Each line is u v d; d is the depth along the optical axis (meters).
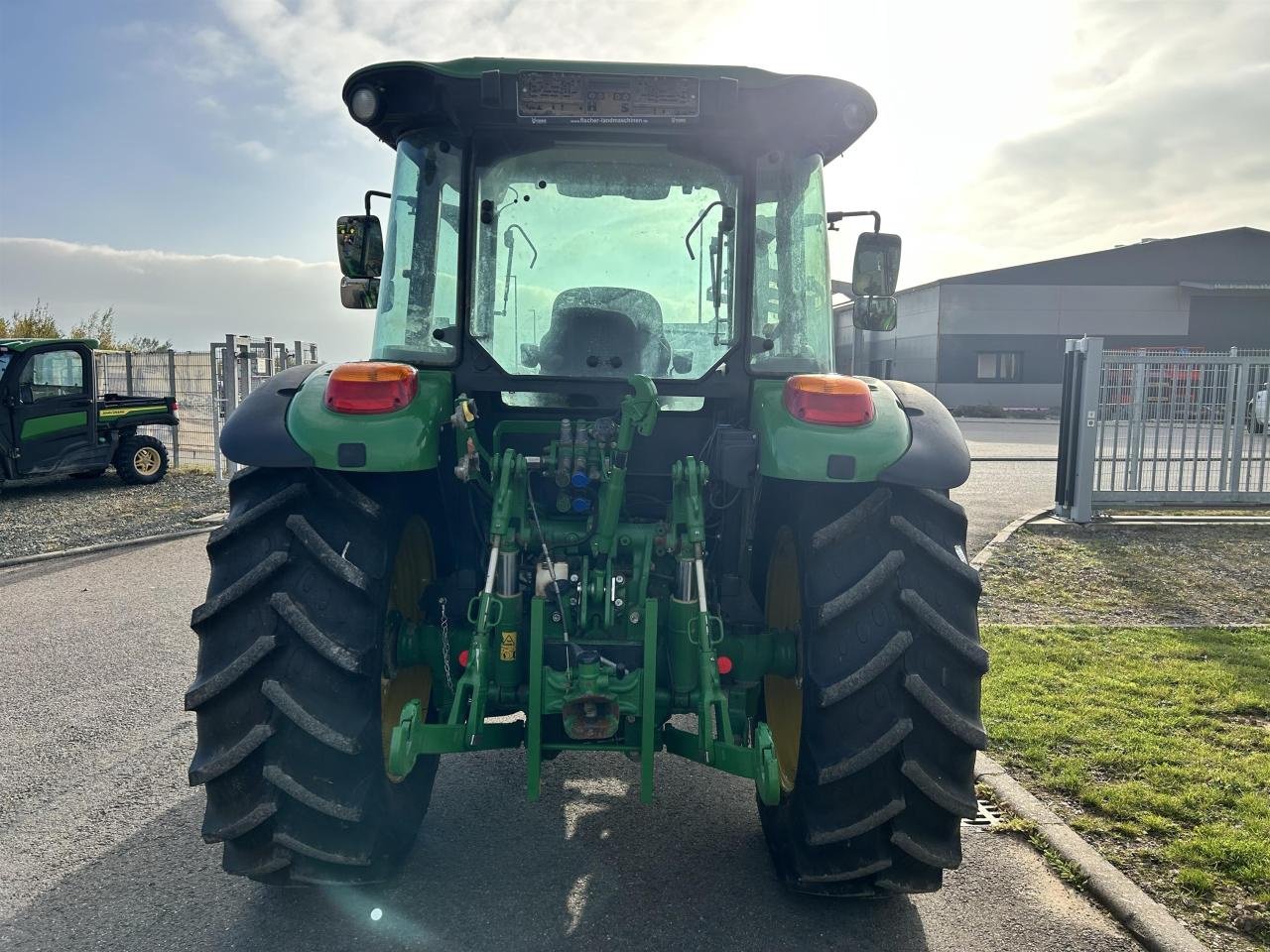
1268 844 3.10
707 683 2.53
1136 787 3.54
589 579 2.69
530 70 2.77
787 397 2.60
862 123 2.85
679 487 2.71
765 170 2.96
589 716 2.48
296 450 2.46
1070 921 2.76
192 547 8.99
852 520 2.50
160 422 13.37
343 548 2.46
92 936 2.61
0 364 11.70
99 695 4.73
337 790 2.35
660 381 2.96
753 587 3.51
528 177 2.97
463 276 2.94
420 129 2.94
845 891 2.59
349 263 3.52
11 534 9.54
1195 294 33.25
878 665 2.36
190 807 3.46
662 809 3.47
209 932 2.63
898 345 37.38
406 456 2.46
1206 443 10.28
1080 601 6.71
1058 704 4.45
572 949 2.56
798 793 2.56
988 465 15.74
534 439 3.03
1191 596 6.86
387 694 2.84
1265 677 4.84
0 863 3.04
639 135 2.91
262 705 2.34
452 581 3.09
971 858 3.12
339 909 2.75
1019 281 33.38
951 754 2.43
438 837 3.23
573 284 3.00
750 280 2.96
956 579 2.48
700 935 2.64
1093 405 9.42
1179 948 2.56
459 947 2.56
